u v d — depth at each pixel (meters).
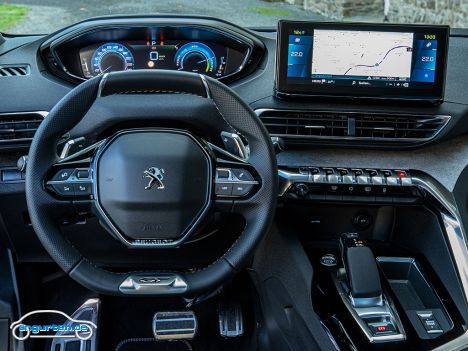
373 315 1.05
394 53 1.07
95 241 1.11
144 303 1.30
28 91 1.07
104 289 0.81
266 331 1.19
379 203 1.13
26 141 1.04
